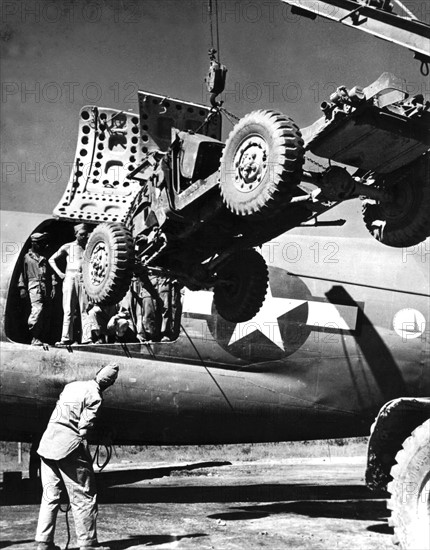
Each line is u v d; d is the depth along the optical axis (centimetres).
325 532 898
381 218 825
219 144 777
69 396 767
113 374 794
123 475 1269
